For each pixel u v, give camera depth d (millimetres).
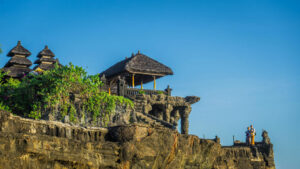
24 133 28234
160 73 55125
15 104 40250
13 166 26844
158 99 51844
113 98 43000
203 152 41531
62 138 29891
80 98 41000
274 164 50688
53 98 39750
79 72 42250
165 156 36000
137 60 54938
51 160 28906
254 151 50219
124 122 43125
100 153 31781
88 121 40969
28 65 53812
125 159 32844
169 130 36938
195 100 53938
